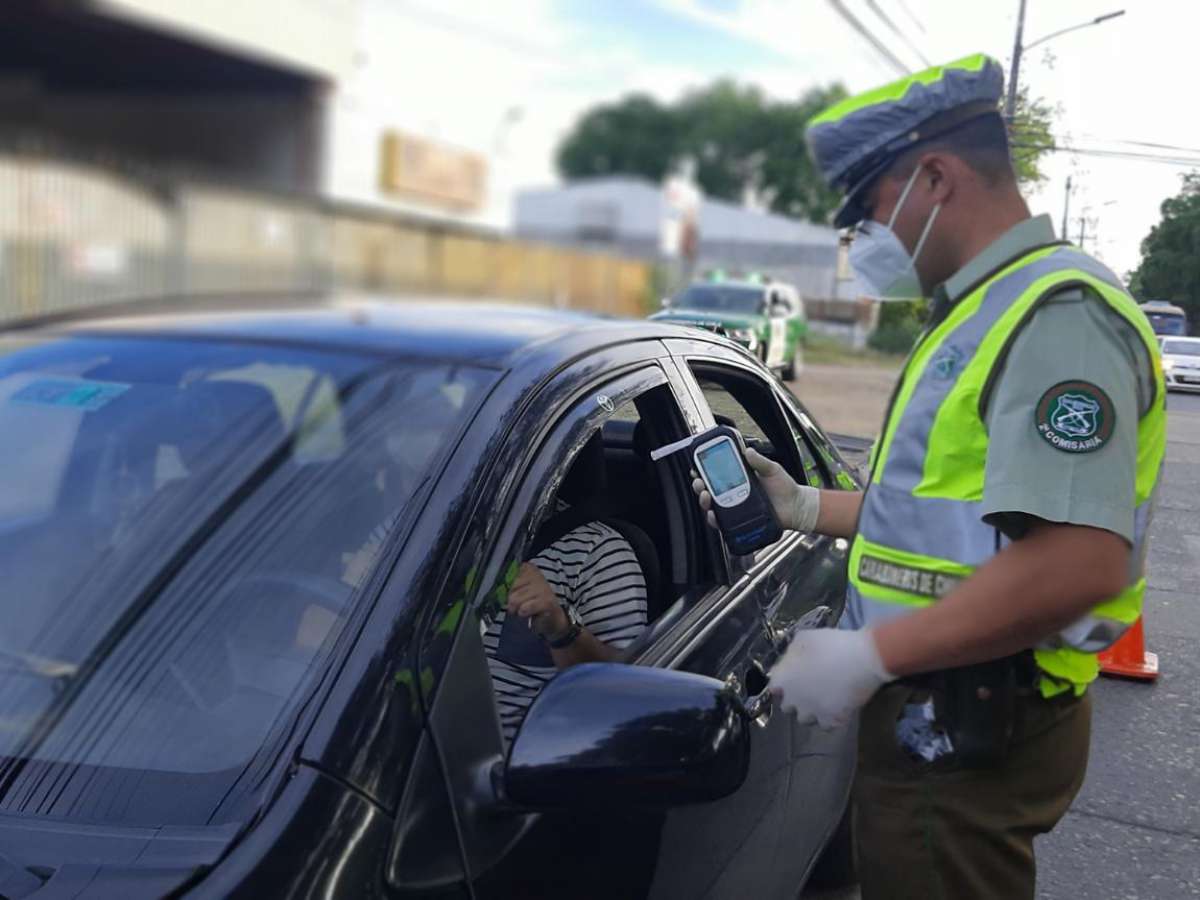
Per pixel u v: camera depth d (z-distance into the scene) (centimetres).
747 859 201
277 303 298
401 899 131
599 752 144
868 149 162
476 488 172
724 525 194
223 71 2889
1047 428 141
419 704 146
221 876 126
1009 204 160
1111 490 139
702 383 258
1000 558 143
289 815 132
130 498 192
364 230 2486
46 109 2986
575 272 3081
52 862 129
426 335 224
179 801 138
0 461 206
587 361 212
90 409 214
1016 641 142
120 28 2553
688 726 146
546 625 206
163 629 165
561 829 154
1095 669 167
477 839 143
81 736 150
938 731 164
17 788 142
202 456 198
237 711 149
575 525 230
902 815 169
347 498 178
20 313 1536
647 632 205
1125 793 309
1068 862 291
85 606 172
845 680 146
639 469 244
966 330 155
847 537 204
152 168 1808
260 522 179
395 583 158
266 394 208
